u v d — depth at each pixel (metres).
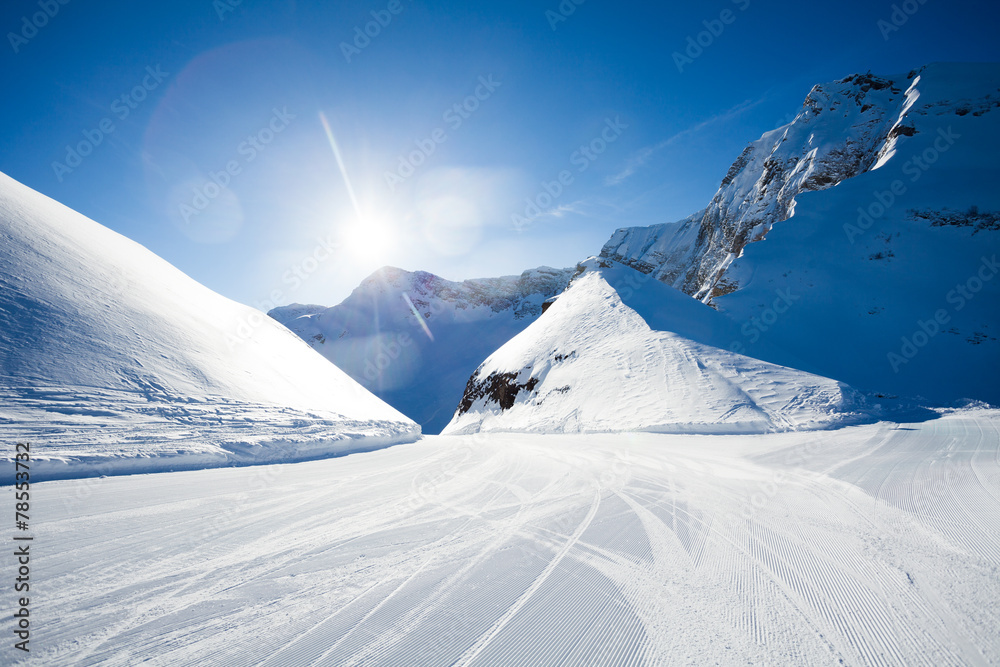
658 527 4.28
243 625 2.51
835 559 3.33
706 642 2.29
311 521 4.59
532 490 6.18
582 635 2.39
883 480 6.07
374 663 2.15
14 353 8.84
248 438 9.36
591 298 35.03
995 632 2.29
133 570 3.28
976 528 3.90
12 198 13.18
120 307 12.02
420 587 3.00
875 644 2.22
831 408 16.08
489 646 2.29
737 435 14.28
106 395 9.10
